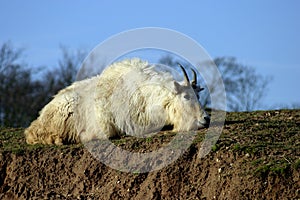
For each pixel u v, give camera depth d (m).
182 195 41.56
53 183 45.44
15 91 137.25
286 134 46.00
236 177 40.12
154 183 42.38
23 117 133.00
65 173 45.50
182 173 42.31
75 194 44.25
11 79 140.00
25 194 45.41
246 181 39.59
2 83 138.50
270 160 40.47
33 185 45.69
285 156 40.81
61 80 145.12
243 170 40.22
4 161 47.41
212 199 40.44
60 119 49.56
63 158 46.09
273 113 56.06
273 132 46.25
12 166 46.91
